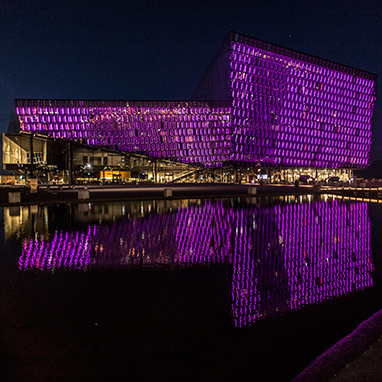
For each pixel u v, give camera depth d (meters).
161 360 2.91
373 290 4.96
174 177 80.50
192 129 78.56
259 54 78.75
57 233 9.96
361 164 100.06
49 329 3.52
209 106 78.44
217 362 2.88
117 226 11.36
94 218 13.52
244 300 4.48
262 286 5.12
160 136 77.94
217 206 18.75
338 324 3.68
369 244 8.41
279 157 85.62
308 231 10.31
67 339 3.30
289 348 3.11
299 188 40.88
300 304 4.35
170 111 77.88
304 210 16.45
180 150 78.75
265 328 3.58
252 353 3.02
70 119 73.69
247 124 80.25
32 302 4.35
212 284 5.20
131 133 76.62
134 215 14.50
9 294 4.66
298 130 87.50
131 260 6.78
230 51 75.50
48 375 2.67
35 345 3.17
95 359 2.93
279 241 8.78
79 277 5.56
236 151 79.62
